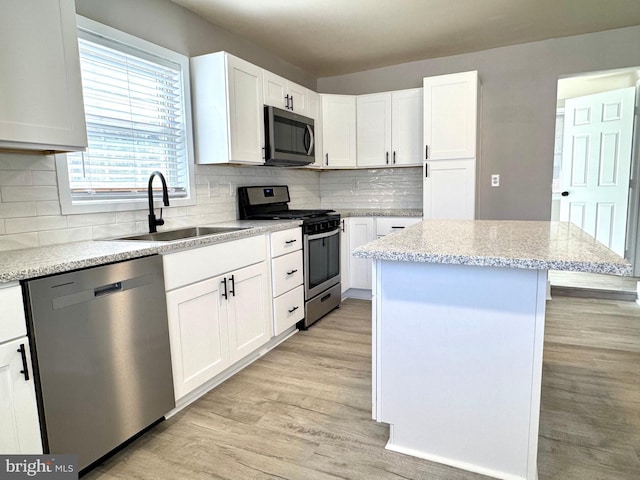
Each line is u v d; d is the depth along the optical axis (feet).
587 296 12.84
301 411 6.61
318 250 10.91
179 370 6.46
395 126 13.16
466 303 4.91
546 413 6.39
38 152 6.21
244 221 10.13
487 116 12.79
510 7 9.57
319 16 9.75
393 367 5.41
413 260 4.64
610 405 6.59
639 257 14.58
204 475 5.15
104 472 5.22
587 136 15.24
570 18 10.32
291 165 11.75
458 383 5.08
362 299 13.34
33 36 5.17
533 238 5.63
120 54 7.63
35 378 4.43
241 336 7.99
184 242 6.43
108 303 5.22
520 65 12.26
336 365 8.31
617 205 14.66
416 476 5.05
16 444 4.30
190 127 9.15
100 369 5.14
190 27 9.29
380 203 14.60
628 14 10.16
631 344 9.07
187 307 6.59
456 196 11.84
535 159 12.43
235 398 7.04
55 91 5.44
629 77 15.25
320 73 14.58
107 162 7.56
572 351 8.73
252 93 9.55
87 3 7.02
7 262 4.75
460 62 12.92
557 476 4.99
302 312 10.27
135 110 8.02
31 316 4.35
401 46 12.00
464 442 5.16
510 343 4.76
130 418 5.59
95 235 7.23
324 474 5.12
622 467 5.13
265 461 5.40
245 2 8.90
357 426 6.16
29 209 6.18
